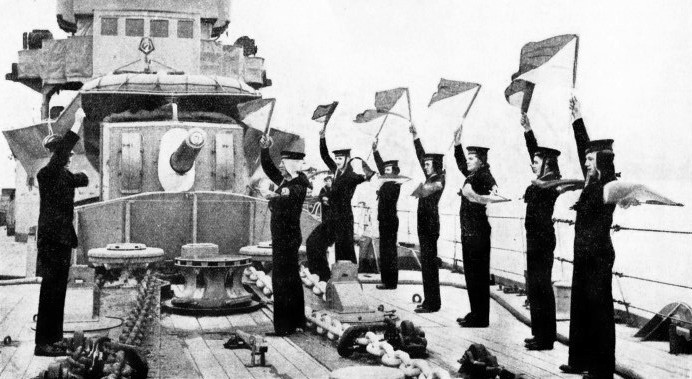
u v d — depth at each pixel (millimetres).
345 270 9531
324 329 8797
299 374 7059
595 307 6570
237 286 11156
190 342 8625
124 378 6223
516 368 7172
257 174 16047
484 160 9305
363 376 5949
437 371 6305
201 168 14109
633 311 10383
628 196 6328
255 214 13750
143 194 13289
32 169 15992
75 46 17656
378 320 9000
